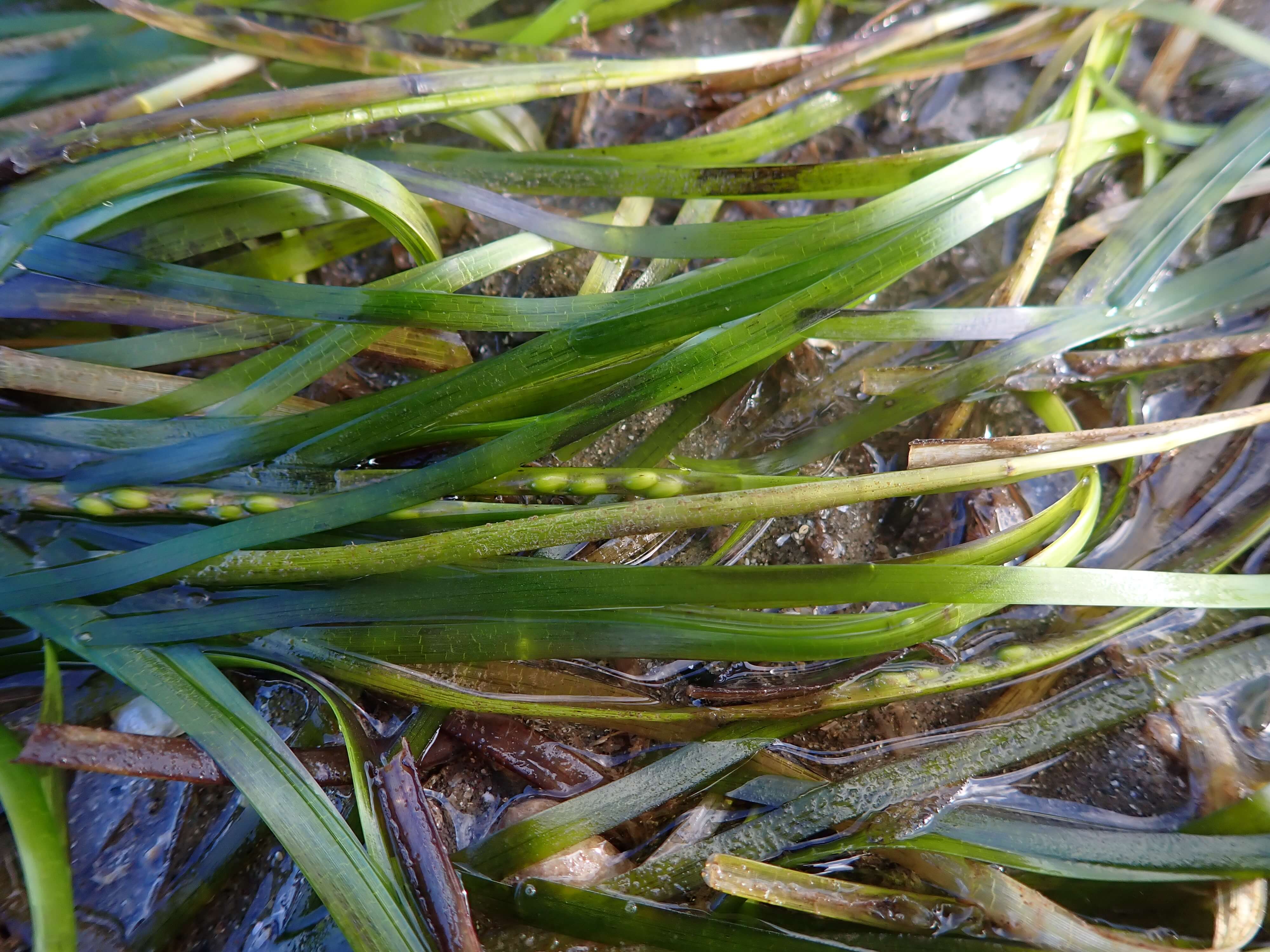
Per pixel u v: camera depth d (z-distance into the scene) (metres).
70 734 0.08
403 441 0.09
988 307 0.11
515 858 0.09
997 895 0.09
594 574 0.09
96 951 0.09
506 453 0.09
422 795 0.08
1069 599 0.09
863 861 0.09
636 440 0.11
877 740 0.10
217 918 0.09
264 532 0.09
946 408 0.11
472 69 0.10
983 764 0.09
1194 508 0.11
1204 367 0.12
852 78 0.12
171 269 0.09
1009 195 0.11
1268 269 0.11
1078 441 0.10
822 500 0.09
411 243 0.11
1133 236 0.11
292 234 0.12
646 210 0.12
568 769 0.10
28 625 0.09
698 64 0.12
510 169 0.11
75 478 0.09
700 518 0.09
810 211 0.13
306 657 0.09
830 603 0.09
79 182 0.09
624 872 0.09
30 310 0.10
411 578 0.09
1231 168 0.11
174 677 0.09
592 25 0.13
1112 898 0.09
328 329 0.10
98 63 0.11
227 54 0.11
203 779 0.09
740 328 0.09
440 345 0.11
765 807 0.09
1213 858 0.09
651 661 0.10
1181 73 0.13
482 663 0.09
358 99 0.10
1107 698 0.10
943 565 0.09
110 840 0.09
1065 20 0.12
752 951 0.08
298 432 0.09
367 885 0.08
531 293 0.12
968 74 0.14
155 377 0.10
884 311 0.10
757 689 0.09
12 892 0.09
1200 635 0.10
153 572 0.09
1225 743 0.10
